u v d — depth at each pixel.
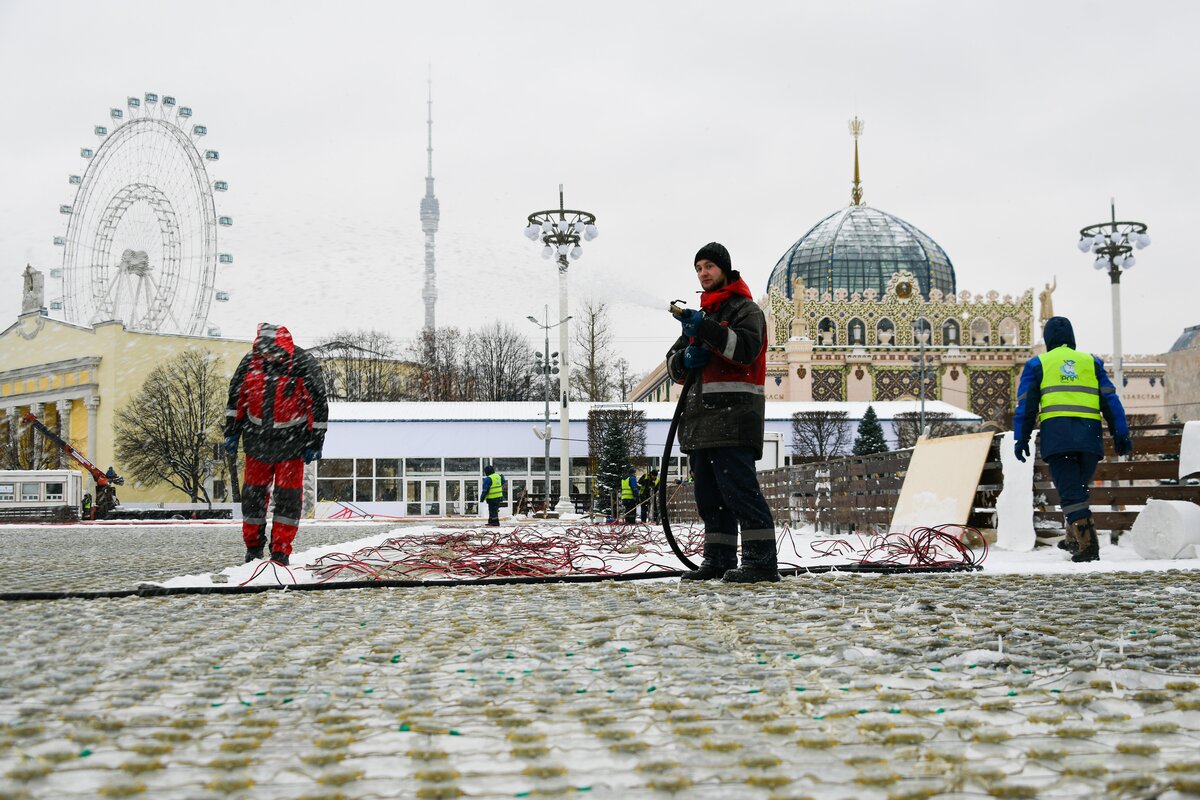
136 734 2.29
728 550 6.03
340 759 2.06
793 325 72.88
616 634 3.74
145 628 4.13
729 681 2.84
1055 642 3.40
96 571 7.95
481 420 45.56
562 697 2.66
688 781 1.85
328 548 9.88
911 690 2.68
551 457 45.50
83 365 59.94
